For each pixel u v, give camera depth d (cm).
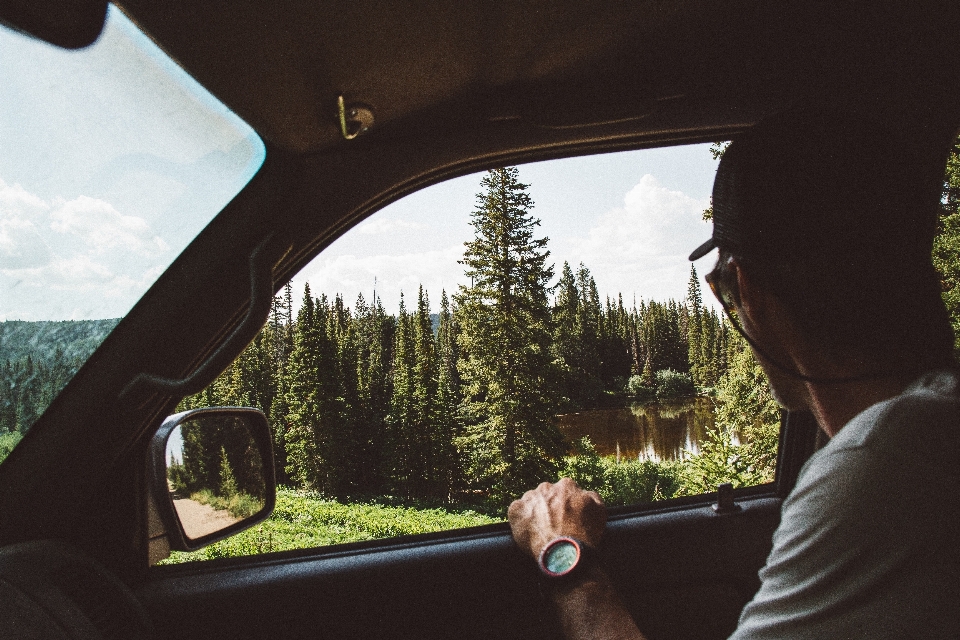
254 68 120
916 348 78
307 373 4378
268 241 142
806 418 201
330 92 135
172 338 140
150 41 107
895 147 83
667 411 3888
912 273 79
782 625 71
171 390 129
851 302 79
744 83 166
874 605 65
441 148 168
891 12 150
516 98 161
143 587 167
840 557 68
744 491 213
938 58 161
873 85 169
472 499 3541
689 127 176
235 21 108
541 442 3391
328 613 171
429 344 4744
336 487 4172
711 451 465
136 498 160
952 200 188
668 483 556
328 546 185
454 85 152
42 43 98
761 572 79
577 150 179
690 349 3931
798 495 76
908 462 67
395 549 183
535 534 146
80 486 143
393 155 163
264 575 174
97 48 103
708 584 187
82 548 151
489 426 3503
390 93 145
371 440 4803
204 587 169
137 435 151
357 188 161
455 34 134
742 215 86
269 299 135
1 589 121
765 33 154
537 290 3662
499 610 177
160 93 117
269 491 178
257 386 3222
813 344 84
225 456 170
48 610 122
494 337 3597
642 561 185
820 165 80
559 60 152
